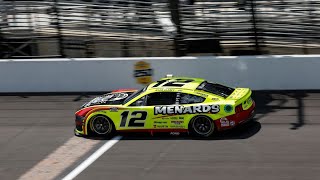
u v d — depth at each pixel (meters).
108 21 77.62
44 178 41.66
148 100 49.91
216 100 48.03
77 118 52.16
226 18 71.00
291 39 70.31
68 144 50.22
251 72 65.06
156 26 74.69
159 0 75.56
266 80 64.81
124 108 50.16
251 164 41.28
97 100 53.62
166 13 74.12
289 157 42.31
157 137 50.16
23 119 59.84
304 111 55.69
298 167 39.94
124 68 68.25
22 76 71.25
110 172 41.78
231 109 47.19
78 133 52.59
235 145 46.22
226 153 44.25
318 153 42.88
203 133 48.59
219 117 47.47
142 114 49.59
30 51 77.00
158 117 49.16
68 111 61.91
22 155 48.03
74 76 69.88
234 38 70.69
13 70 71.31
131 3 76.94
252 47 71.25
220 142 47.25
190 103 48.62
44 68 70.50
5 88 72.00
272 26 70.88
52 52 76.44
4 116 61.56
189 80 51.97
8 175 43.00
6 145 51.38
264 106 58.66
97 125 51.34
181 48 70.75
